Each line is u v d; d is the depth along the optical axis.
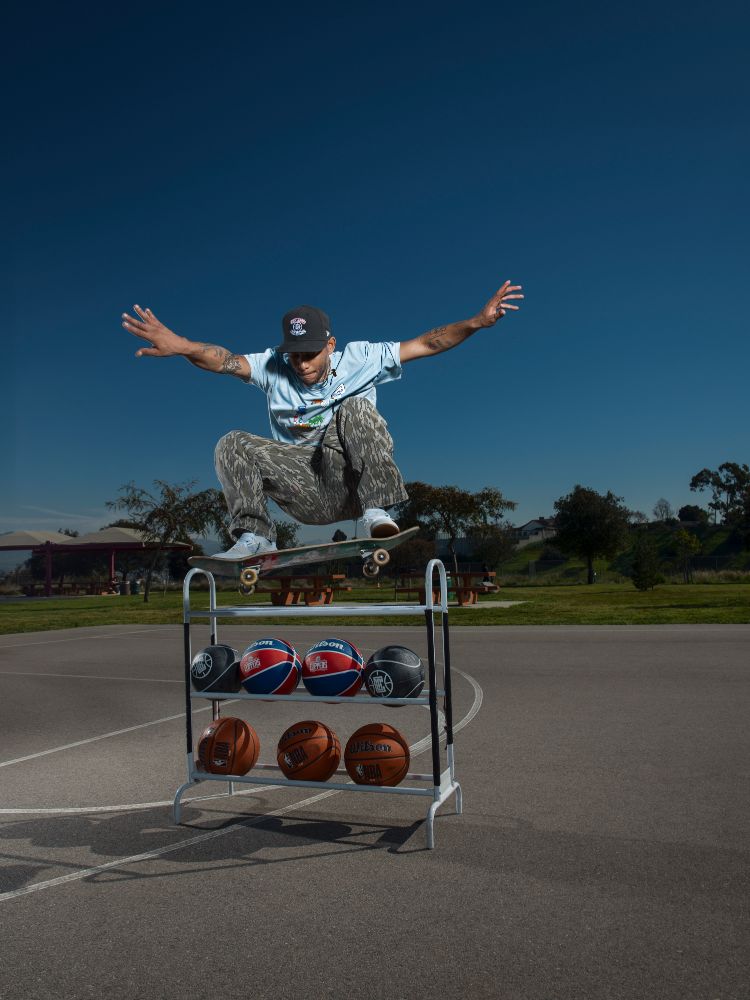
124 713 8.77
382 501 4.55
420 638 15.60
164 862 4.09
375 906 3.42
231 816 4.96
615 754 6.13
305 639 16.23
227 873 3.91
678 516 98.75
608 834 4.27
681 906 3.29
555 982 2.70
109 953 3.03
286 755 4.89
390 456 4.56
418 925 3.20
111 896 3.62
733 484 89.12
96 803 5.26
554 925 3.15
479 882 3.66
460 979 2.74
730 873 3.64
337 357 4.84
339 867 3.95
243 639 16.94
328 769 4.87
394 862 3.99
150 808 5.14
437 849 4.16
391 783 4.66
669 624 17.03
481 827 4.50
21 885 3.79
